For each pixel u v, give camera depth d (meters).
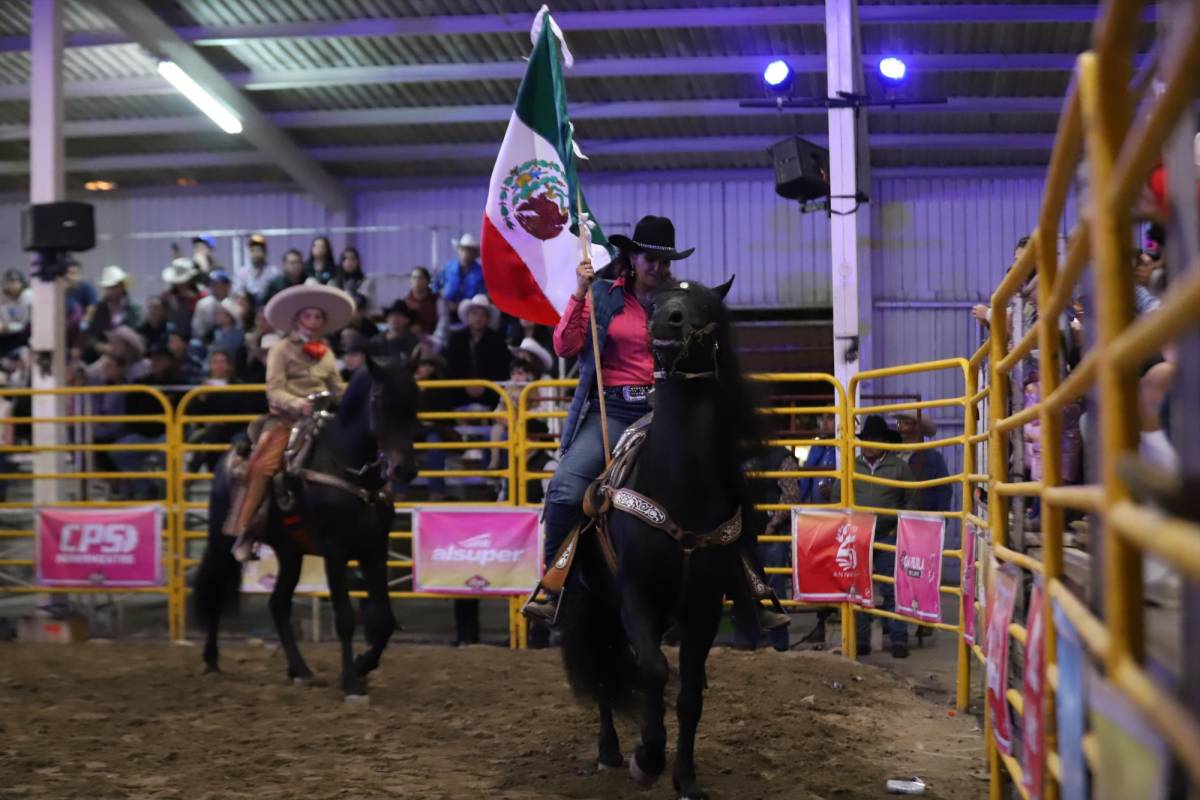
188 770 5.76
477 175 18.17
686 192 17.55
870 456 9.02
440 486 10.88
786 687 7.53
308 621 10.98
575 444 5.41
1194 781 1.33
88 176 18.78
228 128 15.94
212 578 8.46
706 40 14.32
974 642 6.01
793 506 8.80
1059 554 2.92
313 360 8.22
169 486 10.33
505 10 14.12
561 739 6.32
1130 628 1.87
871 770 5.55
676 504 4.61
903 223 16.83
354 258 14.71
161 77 16.06
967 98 14.98
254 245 14.79
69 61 15.73
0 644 10.06
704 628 4.77
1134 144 1.66
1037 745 2.96
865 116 12.10
